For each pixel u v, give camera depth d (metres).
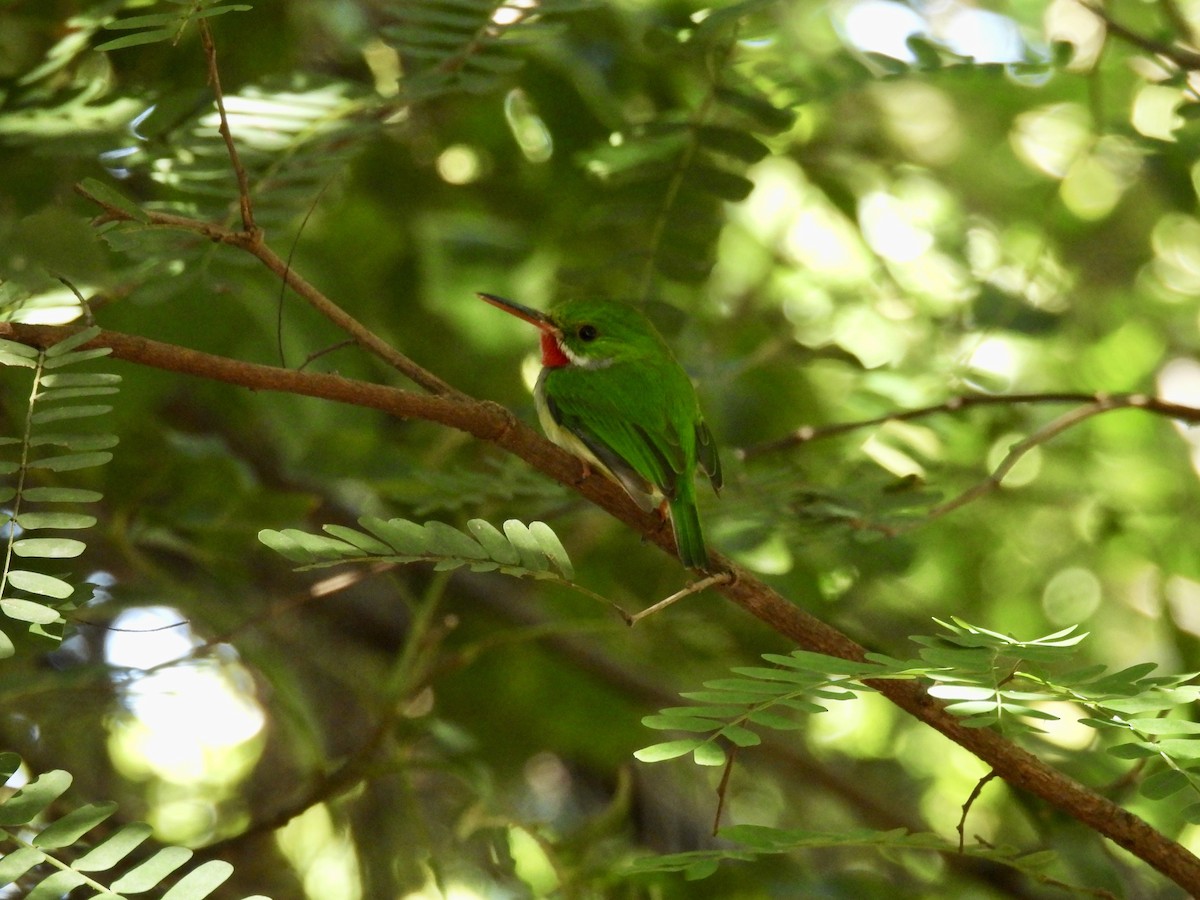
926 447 10.31
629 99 10.80
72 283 5.54
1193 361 14.62
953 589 13.45
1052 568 13.80
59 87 8.66
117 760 12.65
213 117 8.04
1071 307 12.20
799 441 9.66
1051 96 12.76
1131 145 9.09
